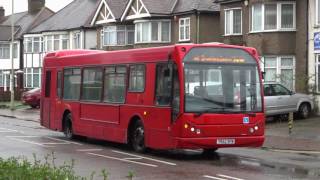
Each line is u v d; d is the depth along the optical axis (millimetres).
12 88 42625
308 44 30516
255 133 15352
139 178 11797
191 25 41594
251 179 11695
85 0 62281
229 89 15172
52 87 22109
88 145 18906
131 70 16953
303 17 30953
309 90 29484
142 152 16531
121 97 17422
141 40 44812
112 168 13281
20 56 68500
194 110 14727
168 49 15227
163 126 15312
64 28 59281
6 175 7949
